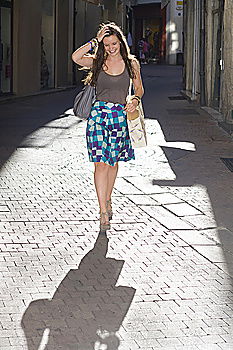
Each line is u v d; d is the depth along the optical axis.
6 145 11.72
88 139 6.67
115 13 37.91
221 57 15.48
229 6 14.09
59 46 25.88
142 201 7.98
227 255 6.13
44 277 5.50
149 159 10.56
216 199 8.10
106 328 4.60
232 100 14.22
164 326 4.64
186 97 20.78
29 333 4.50
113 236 6.63
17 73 21.72
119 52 6.57
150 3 52.34
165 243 6.46
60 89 24.80
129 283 5.43
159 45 52.34
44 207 7.60
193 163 10.30
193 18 21.72
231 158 10.76
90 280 5.47
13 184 8.67
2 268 5.67
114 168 7.04
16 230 6.71
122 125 6.68
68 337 4.45
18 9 21.59
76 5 28.67
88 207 7.65
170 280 5.50
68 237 6.55
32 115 16.31
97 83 6.62
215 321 4.73
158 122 15.09
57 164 10.10
